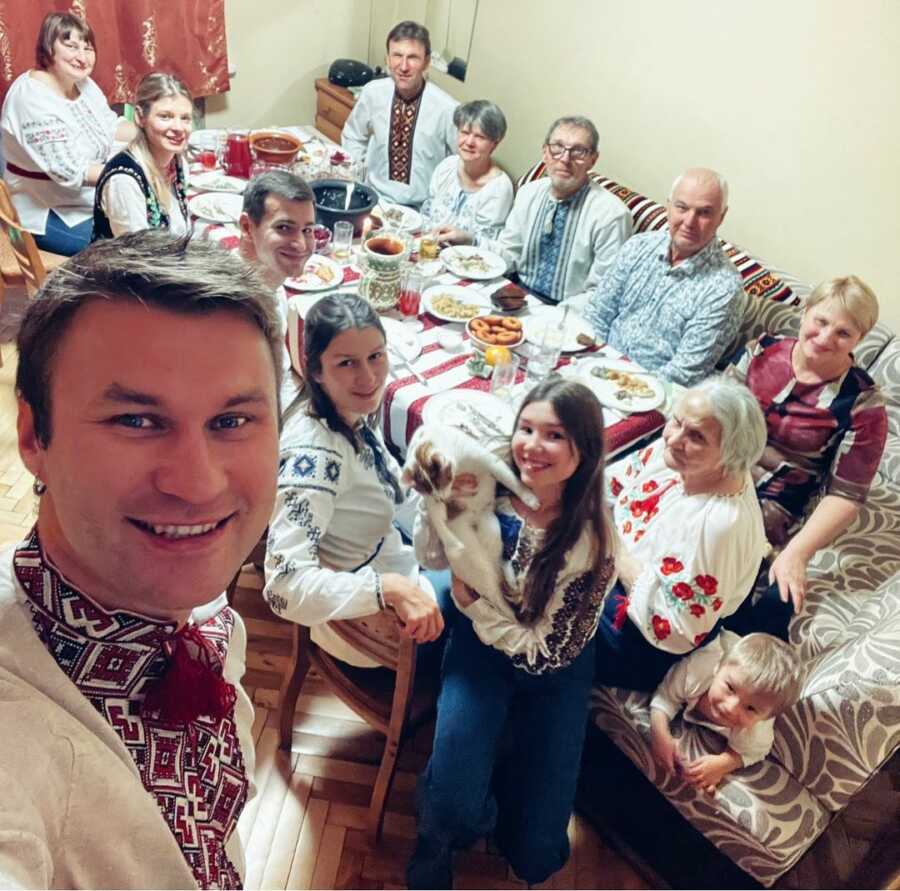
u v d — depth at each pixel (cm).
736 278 248
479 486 147
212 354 52
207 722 70
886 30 240
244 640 86
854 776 158
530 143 371
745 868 166
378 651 153
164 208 243
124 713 64
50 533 59
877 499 237
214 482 53
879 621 181
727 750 166
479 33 377
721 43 283
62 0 331
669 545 166
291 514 146
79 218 305
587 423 135
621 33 314
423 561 161
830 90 258
